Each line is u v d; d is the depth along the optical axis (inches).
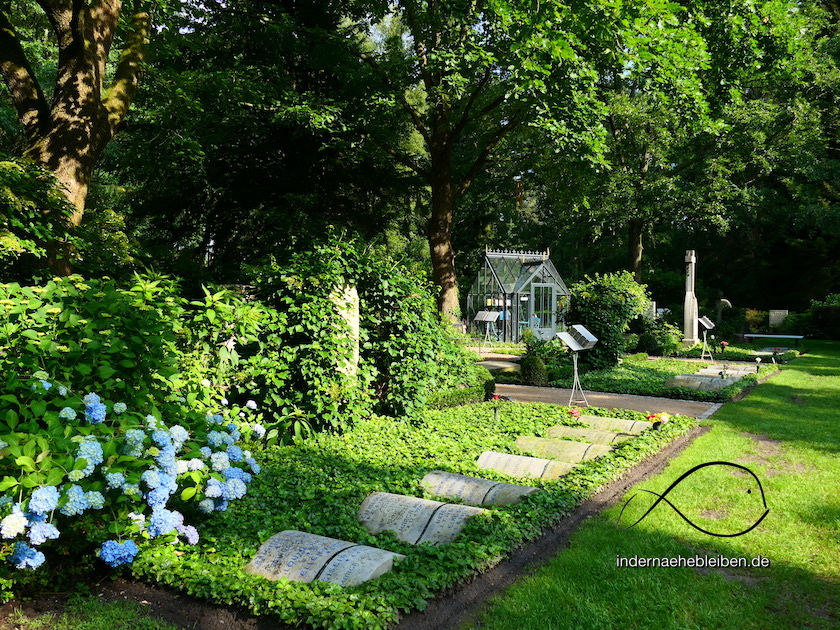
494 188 1163.3
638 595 148.7
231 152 784.3
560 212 1032.2
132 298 213.8
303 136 789.9
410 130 1032.2
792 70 740.0
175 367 201.2
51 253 306.8
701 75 682.8
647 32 504.7
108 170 808.3
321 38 722.8
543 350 676.7
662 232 1544.0
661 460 282.0
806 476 251.9
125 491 142.6
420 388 357.4
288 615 125.3
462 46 611.8
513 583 154.5
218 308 263.3
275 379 294.4
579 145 637.3
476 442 297.3
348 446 283.0
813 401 459.5
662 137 1037.2
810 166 1105.4
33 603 140.3
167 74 507.5
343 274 335.0
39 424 154.9
